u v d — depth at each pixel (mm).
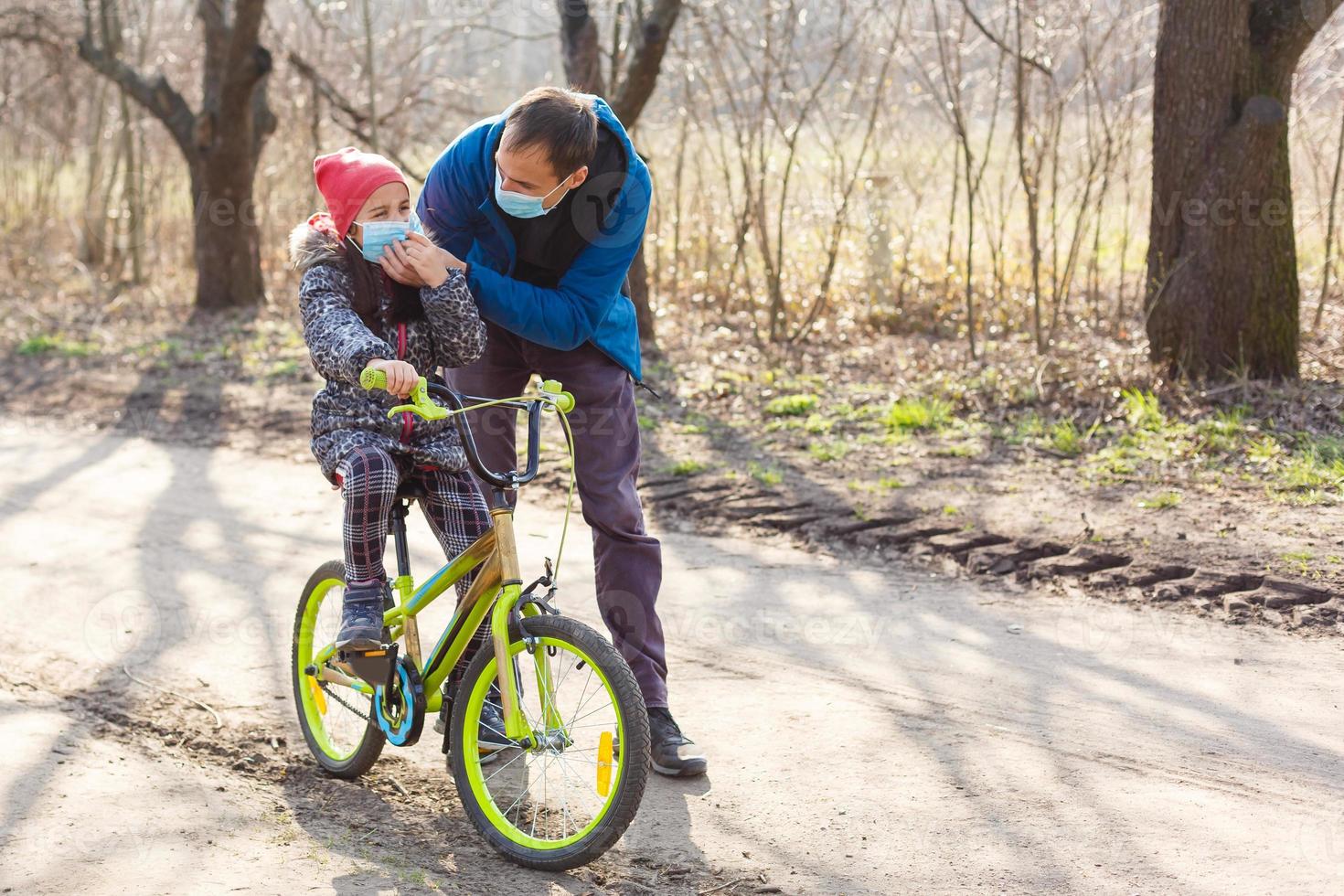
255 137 12836
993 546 5352
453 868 3010
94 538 5863
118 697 4012
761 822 3205
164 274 14680
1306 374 7586
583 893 2887
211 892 2818
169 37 15789
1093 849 3025
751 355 9484
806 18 10188
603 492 3520
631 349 3598
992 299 10219
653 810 3281
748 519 5945
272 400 8938
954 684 4078
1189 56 7328
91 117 15922
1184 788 3338
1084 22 9352
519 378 3678
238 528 6016
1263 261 7316
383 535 3133
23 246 15078
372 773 3531
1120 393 7422
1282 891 2818
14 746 3584
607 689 2932
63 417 8734
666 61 10781
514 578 3012
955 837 3100
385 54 13438
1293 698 3893
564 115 3066
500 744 3170
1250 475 6016
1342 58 9250
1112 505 5746
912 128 11438
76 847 3010
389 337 3146
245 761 3586
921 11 10117
